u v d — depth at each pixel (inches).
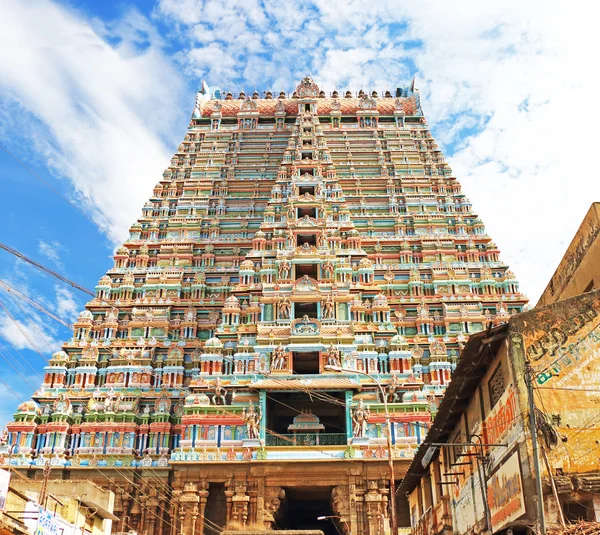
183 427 2116.1
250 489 1991.9
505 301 2736.2
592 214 1177.4
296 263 2536.9
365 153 3508.9
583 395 909.2
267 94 4114.2
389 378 2235.5
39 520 1048.2
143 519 2075.5
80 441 2258.9
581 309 951.6
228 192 3331.7
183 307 2792.8
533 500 863.7
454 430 1264.8
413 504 1712.6
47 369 2498.8
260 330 2326.5
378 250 2972.4
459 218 3088.1
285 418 2300.7
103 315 2763.3
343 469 1996.8
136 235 3095.5
